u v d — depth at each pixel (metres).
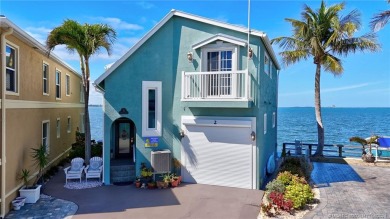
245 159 11.19
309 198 9.42
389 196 10.32
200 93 11.24
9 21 8.26
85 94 14.20
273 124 17.31
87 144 14.15
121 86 11.98
